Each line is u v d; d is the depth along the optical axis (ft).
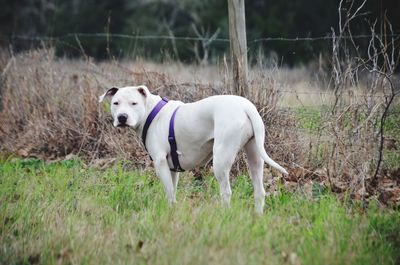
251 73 38.58
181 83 39.42
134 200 31.07
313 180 33.24
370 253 22.95
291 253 22.63
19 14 140.36
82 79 45.14
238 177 34.30
